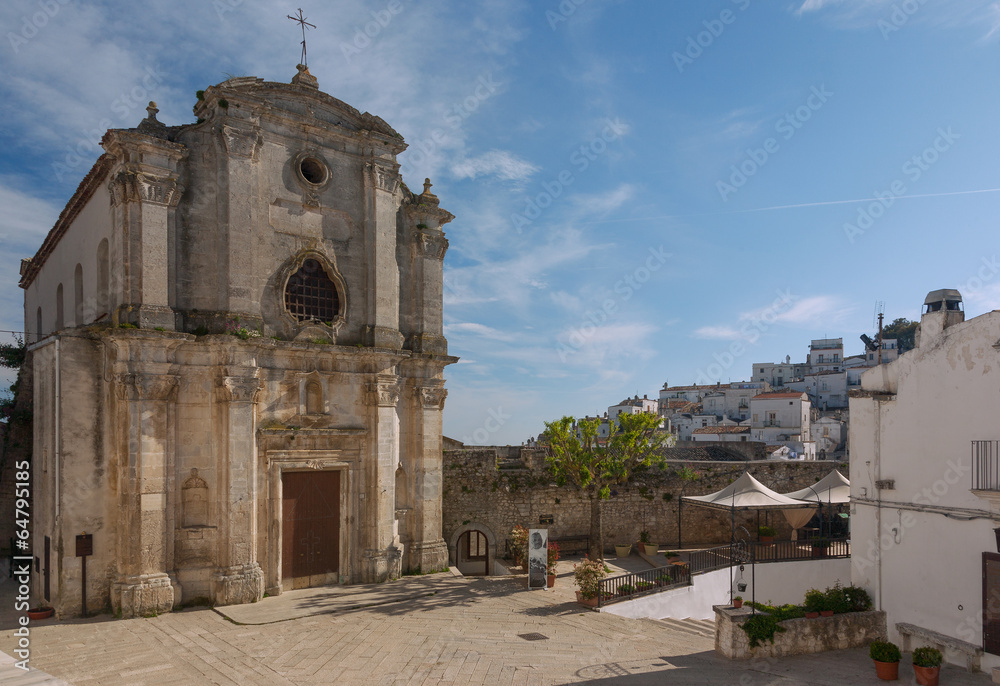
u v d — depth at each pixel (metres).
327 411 21.02
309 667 13.41
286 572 20.11
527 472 28.94
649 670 13.77
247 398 18.81
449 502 27.06
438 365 24.28
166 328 18.06
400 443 23.44
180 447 18.38
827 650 15.84
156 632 15.80
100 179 20.56
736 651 14.92
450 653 14.48
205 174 19.38
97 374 18.17
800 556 25.23
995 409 14.82
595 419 26.19
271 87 20.44
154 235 18.12
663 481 30.94
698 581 22.38
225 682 12.48
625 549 29.03
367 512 21.67
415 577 22.45
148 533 17.44
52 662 13.57
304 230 21.28
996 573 14.50
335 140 22.16
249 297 19.34
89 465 17.80
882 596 17.55
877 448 18.02
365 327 22.22
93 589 17.52
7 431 23.56
